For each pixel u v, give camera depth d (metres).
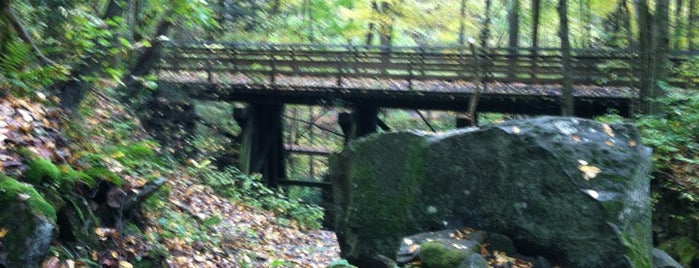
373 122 17.50
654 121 8.93
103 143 6.95
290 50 17.22
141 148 7.44
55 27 7.91
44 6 8.09
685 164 8.19
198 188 11.61
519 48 16.20
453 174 5.03
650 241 4.77
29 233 4.09
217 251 7.70
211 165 15.21
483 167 4.93
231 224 10.12
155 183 6.23
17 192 4.16
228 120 19.77
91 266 4.85
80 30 7.79
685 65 12.10
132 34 11.35
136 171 6.96
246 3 20.81
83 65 7.89
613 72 15.32
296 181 18.45
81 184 5.25
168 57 16.89
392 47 16.80
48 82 6.27
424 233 4.90
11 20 6.02
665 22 10.03
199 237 7.76
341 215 5.57
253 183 14.66
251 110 17.44
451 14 22.39
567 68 12.16
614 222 4.50
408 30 24.47
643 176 4.82
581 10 19.86
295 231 12.62
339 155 5.66
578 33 22.89
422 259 4.43
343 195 5.62
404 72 16.80
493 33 24.19
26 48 5.98
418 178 5.12
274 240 10.76
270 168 18.47
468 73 16.27
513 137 4.83
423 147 5.15
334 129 26.47
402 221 5.13
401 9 21.61
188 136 15.77
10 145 4.75
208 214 9.88
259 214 12.87
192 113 16.53
